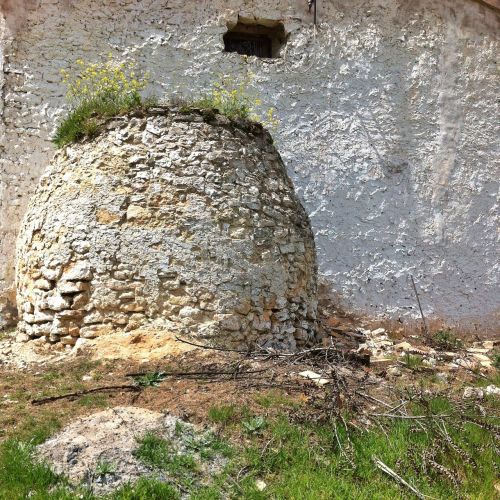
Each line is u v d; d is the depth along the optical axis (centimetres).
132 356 563
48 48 858
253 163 643
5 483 370
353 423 459
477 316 985
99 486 378
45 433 417
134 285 592
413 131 986
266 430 440
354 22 981
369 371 606
